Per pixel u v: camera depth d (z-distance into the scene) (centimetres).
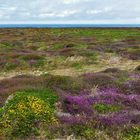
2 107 1405
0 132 1155
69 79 2069
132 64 3619
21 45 6116
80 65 3591
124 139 1098
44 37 8038
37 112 1248
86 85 1978
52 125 1212
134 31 10281
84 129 1188
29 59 3859
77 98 1600
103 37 7538
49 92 1627
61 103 1491
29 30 11562
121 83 2042
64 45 5444
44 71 3331
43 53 4359
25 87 1758
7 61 3650
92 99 1631
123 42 5928
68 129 1184
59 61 3750
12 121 1194
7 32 10388
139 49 4769
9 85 2039
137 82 2066
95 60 3859
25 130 1167
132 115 1348
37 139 1110
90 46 5016
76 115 1369
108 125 1226
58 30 11550
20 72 3322
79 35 8619
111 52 4559
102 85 2033
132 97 1705
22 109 1246
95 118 1289
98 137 1126
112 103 1570
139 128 1172
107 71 2850
